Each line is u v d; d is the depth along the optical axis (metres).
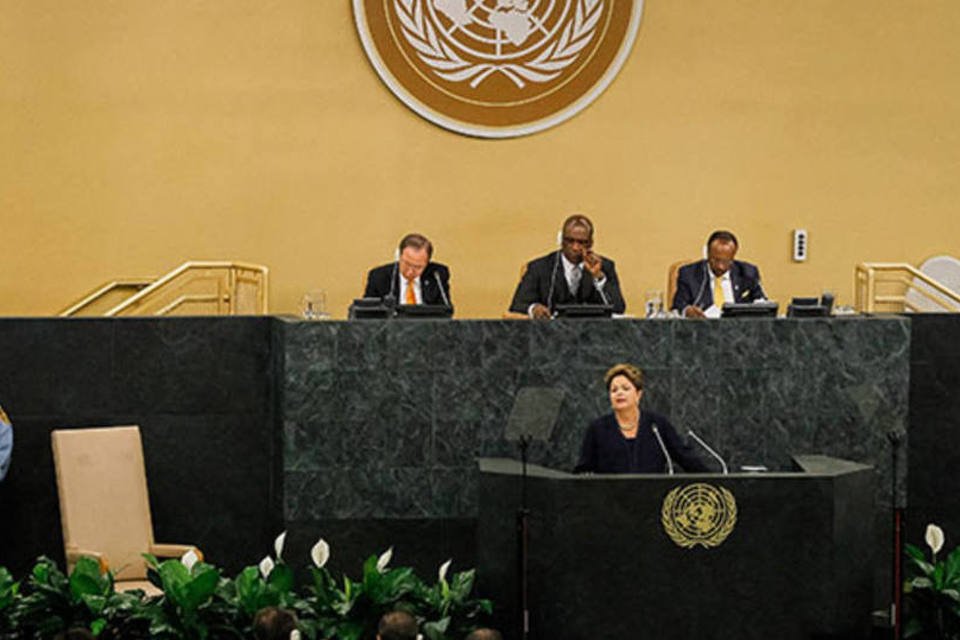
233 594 10.77
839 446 12.55
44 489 13.02
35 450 12.98
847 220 18.12
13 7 16.91
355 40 17.41
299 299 17.42
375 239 17.52
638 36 17.77
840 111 18.05
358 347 12.34
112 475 12.70
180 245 17.27
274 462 13.12
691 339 12.45
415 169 17.55
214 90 17.23
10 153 16.98
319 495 12.38
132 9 17.09
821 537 10.89
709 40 17.86
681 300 14.59
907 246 18.20
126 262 17.19
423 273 14.34
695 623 10.86
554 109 17.64
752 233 18.00
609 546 10.79
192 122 17.22
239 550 13.23
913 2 18.11
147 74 17.14
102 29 17.06
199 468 13.16
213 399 13.16
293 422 12.33
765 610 10.89
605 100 17.75
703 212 17.92
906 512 13.17
